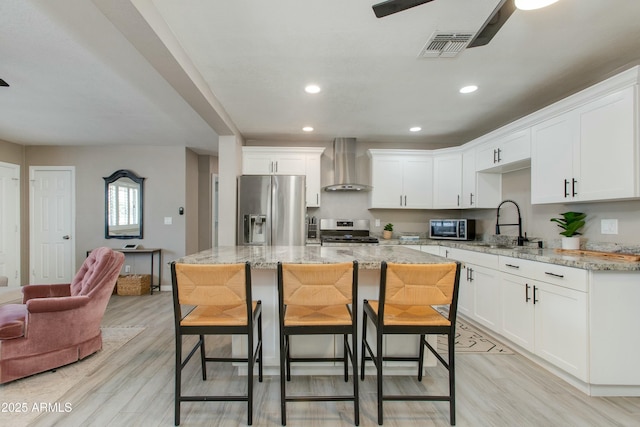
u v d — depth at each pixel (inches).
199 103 107.1
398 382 81.8
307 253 90.2
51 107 123.0
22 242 182.9
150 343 107.4
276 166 168.2
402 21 70.4
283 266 62.6
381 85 105.3
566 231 101.3
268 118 140.8
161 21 67.6
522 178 133.3
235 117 139.3
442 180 168.1
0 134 162.7
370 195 178.5
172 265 62.8
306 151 168.9
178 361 64.4
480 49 83.0
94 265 103.1
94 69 91.2
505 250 107.0
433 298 63.3
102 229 188.4
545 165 103.5
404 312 69.0
